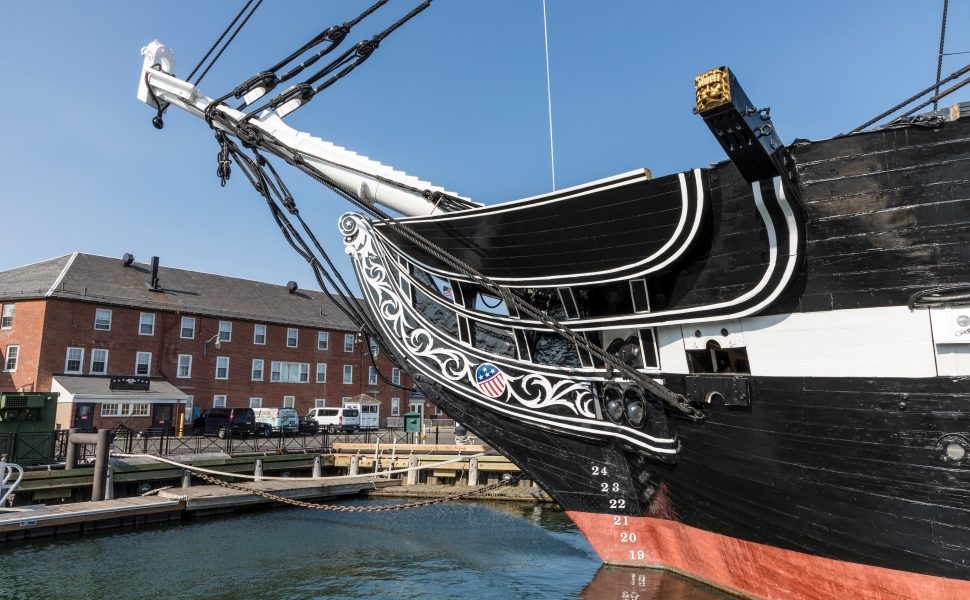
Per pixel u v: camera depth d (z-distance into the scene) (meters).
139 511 15.23
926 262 5.19
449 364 8.43
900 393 5.27
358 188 9.01
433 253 7.75
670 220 6.34
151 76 9.52
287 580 10.01
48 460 17.25
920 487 5.24
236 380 39.56
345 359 45.66
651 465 7.22
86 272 36.28
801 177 5.63
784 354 5.86
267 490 18.08
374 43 8.39
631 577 7.89
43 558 11.80
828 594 6.09
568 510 8.34
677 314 6.51
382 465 23.58
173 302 37.91
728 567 7.07
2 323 33.41
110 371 34.44
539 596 8.67
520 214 7.37
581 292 7.37
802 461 5.84
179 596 9.18
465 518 16.52
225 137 9.20
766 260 5.86
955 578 5.20
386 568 10.73
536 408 7.79
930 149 5.20
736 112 4.89
